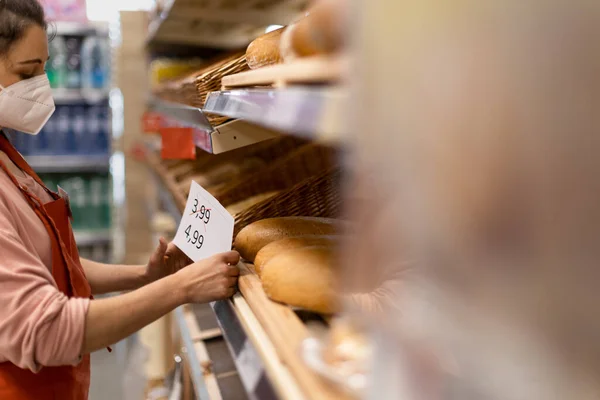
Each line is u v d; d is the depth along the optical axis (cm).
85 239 456
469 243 34
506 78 30
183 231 135
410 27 35
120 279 153
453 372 36
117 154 480
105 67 453
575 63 27
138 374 299
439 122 34
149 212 453
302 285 83
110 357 322
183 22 314
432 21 33
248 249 116
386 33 37
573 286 29
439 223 35
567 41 28
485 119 31
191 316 216
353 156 42
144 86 464
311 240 104
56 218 126
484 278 33
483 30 31
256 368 75
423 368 38
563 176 29
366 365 51
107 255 471
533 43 29
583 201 28
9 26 109
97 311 102
